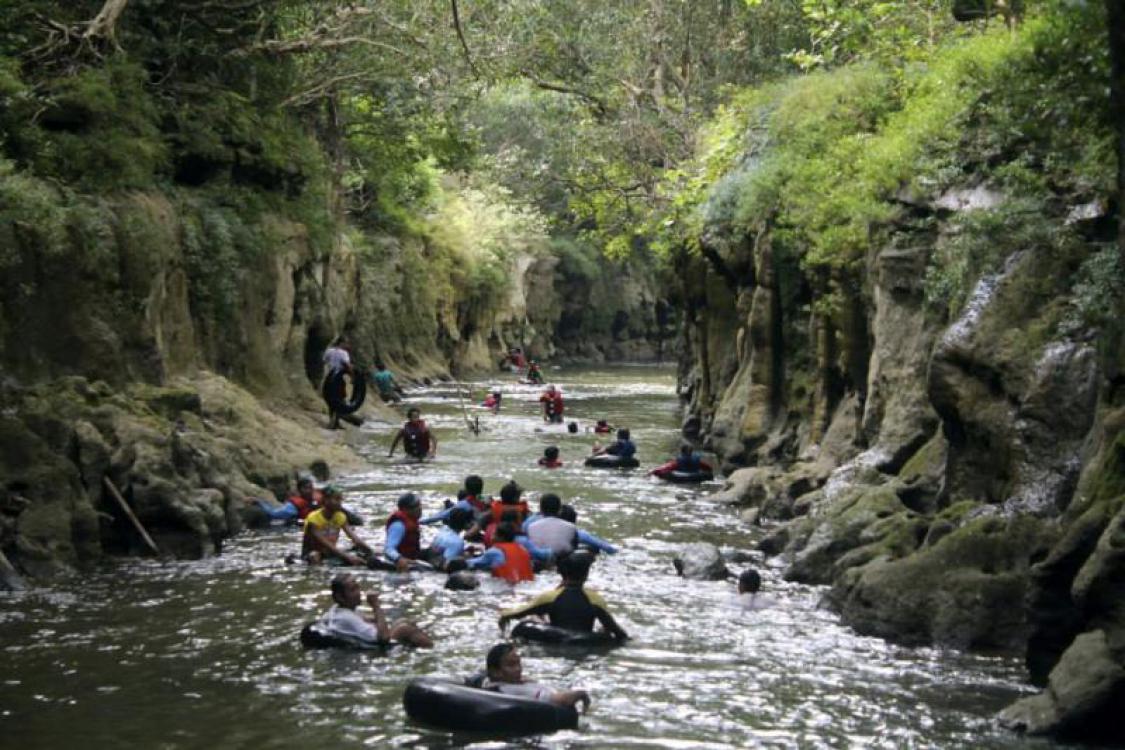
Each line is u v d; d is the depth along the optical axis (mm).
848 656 10844
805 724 8961
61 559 13953
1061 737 8609
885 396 16453
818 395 20000
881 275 16703
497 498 19609
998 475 12539
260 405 24938
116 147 20875
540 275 72500
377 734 8664
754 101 24500
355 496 20031
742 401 23781
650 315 83812
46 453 14516
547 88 37250
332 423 27922
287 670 10234
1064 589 9711
